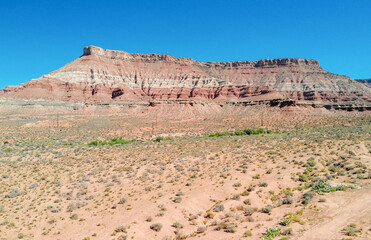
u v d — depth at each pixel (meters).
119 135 106.44
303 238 19.88
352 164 38.75
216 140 72.94
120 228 24.53
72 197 32.94
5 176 40.06
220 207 28.05
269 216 25.31
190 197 31.03
